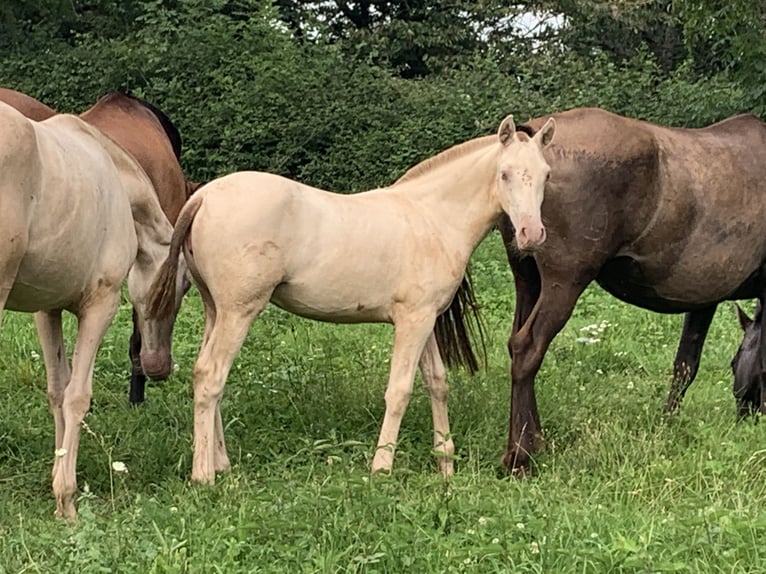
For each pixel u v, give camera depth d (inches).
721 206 227.9
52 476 193.8
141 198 204.2
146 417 242.7
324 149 640.4
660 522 171.5
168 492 191.3
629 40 939.3
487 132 636.7
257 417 243.6
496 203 214.5
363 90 665.6
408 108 664.4
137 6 787.4
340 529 160.7
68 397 181.8
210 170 625.3
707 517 171.0
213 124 625.6
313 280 202.5
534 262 232.1
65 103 660.1
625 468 206.4
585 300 409.1
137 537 161.3
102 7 788.0
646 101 671.8
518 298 236.7
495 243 514.0
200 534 161.8
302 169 624.4
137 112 296.2
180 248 200.7
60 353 197.5
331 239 202.4
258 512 168.2
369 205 210.1
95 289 185.3
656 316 387.5
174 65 660.7
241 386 264.1
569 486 198.2
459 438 234.8
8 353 293.0
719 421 240.2
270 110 631.8
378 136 629.0
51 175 169.2
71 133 187.0
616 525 170.7
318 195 204.7
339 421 241.9
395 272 208.1
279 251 197.3
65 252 173.9
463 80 709.9
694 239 227.5
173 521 167.2
